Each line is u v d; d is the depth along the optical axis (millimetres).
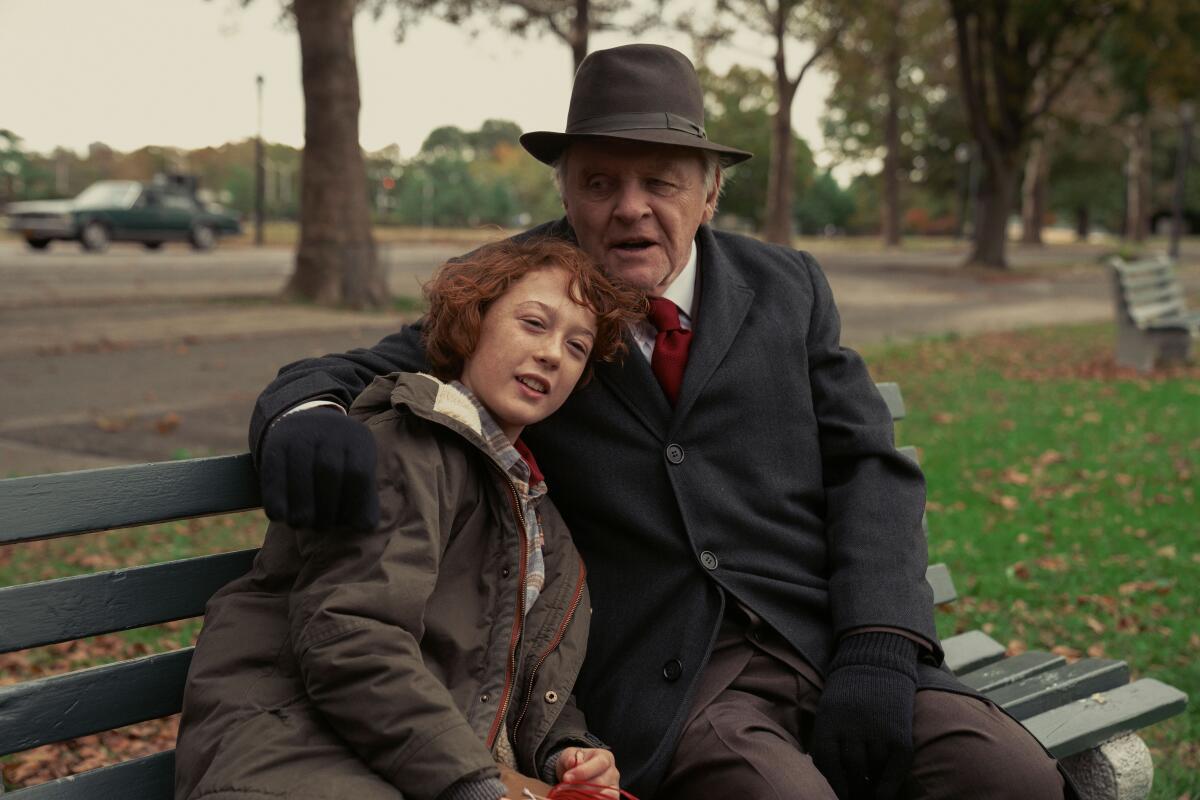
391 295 17812
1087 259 40312
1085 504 6516
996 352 13578
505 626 1951
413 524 1851
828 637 2328
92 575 1896
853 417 2506
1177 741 3684
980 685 2787
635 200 2365
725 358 2410
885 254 43344
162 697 1971
